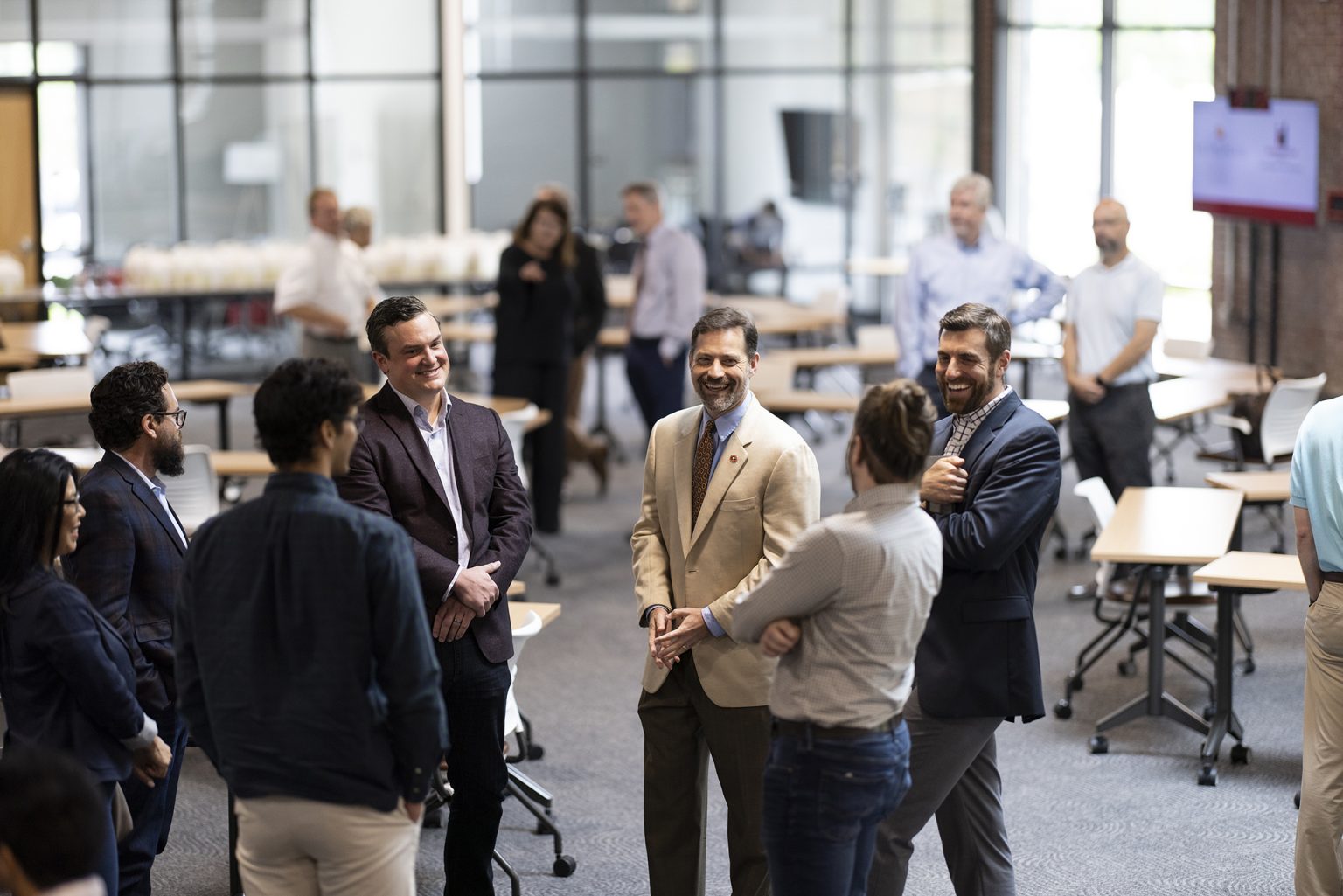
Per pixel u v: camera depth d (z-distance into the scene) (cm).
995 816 379
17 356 965
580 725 583
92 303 1296
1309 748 390
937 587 308
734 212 1589
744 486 360
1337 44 1085
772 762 309
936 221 1609
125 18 1366
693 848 376
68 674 331
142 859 382
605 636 700
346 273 909
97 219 1384
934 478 350
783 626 300
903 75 1583
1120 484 747
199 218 1417
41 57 1346
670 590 374
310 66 1431
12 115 1347
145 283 1279
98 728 339
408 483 368
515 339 854
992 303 761
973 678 351
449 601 366
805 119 1583
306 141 1443
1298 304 1157
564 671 650
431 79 1470
